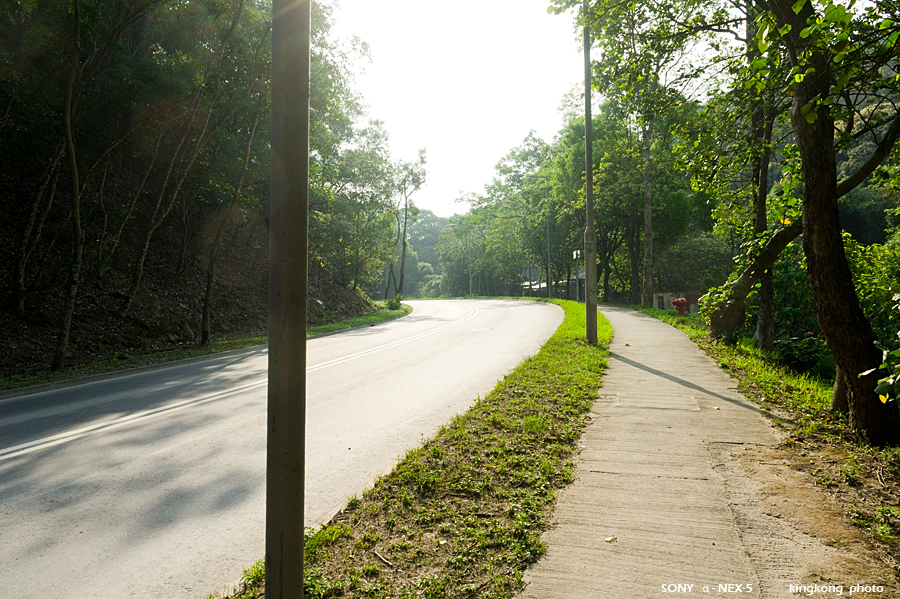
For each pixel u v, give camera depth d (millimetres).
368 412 7594
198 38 18516
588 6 11180
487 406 6977
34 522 4211
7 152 16594
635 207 35531
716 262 50719
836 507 3951
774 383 8188
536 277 92625
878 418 5359
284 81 2494
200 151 19828
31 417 7934
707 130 10555
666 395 7605
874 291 13125
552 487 4383
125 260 20688
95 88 15859
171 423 7305
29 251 15398
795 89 5891
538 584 3012
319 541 3553
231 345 17469
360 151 41312
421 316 31734
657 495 4188
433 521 3859
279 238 2463
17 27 13695
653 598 2852
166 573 3447
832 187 5699
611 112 32750
